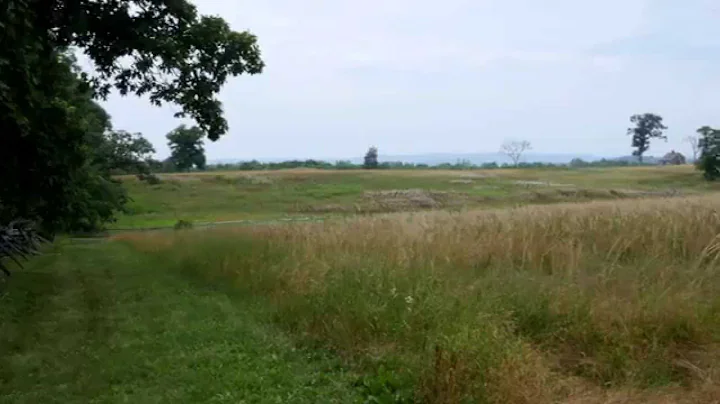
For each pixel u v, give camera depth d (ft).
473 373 17.17
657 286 23.81
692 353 19.93
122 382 21.12
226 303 34.04
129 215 200.54
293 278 32.71
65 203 53.57
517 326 22.47
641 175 238.89
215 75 51.98
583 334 21.25
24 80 35.40
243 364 22.54
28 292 40.98
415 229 39.52
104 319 31.60
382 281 27.17
